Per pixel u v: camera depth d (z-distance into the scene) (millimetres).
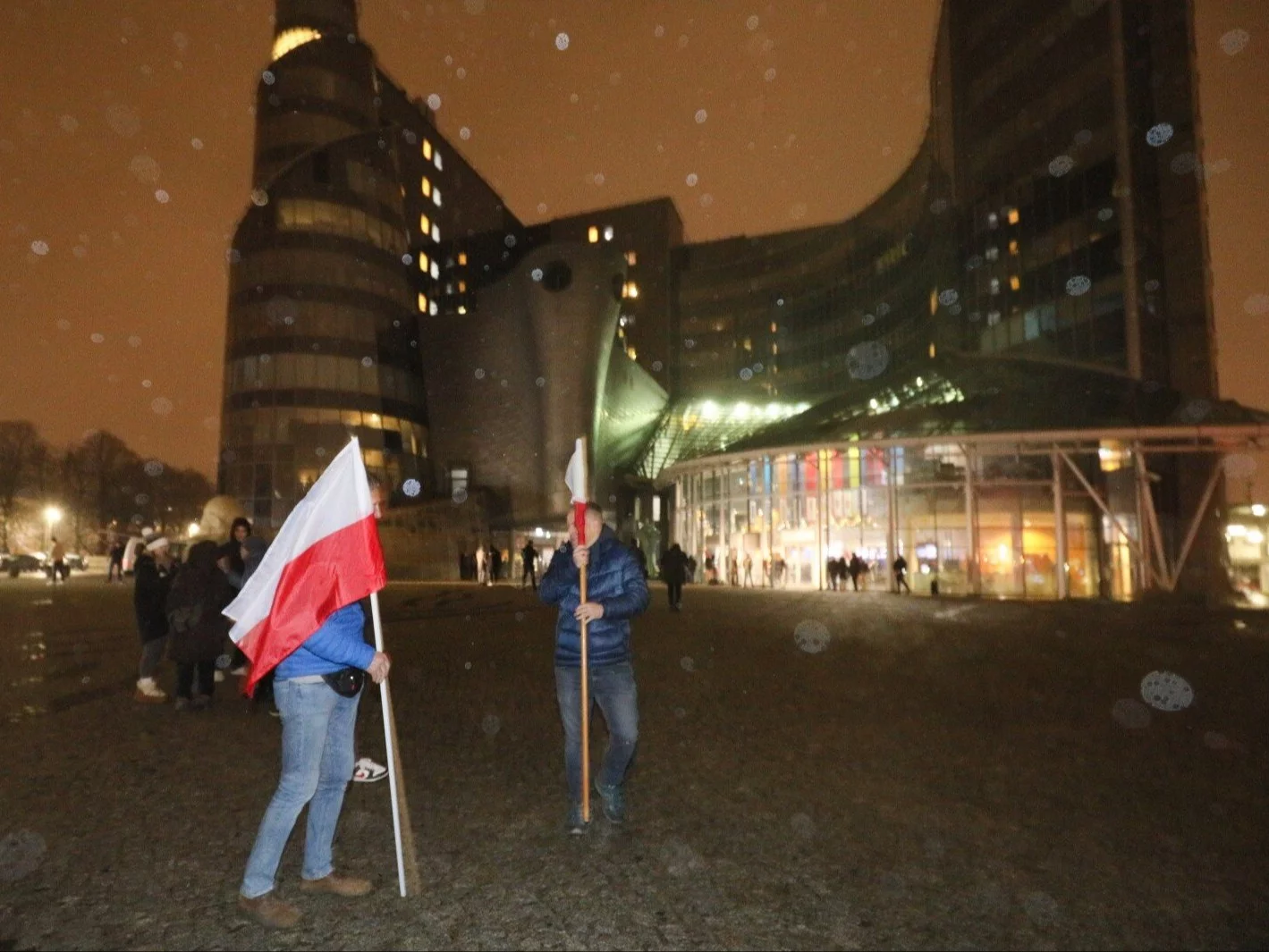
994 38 49250
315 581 4273
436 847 5074
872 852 4973
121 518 97188
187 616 9180
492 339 63250
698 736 8047
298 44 75125
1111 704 9734
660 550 75062
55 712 9250
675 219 82688
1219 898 4344
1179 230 40656
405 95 78750
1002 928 4004
